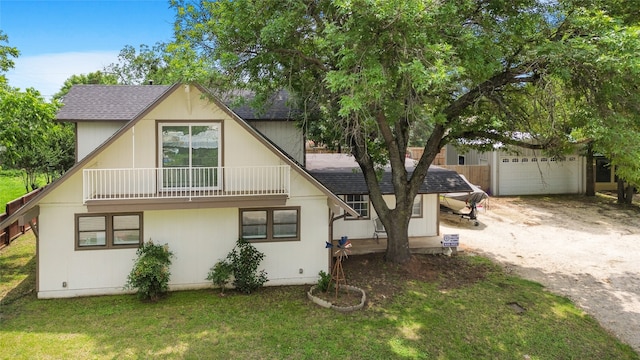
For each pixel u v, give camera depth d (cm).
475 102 1125
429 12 801
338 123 1126
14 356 796
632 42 793
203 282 1174
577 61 915
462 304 1082
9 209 1567
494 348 873
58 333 893
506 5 1021
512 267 1394
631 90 973
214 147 1162
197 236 1159
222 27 1033
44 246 1073
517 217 2142
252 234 1192
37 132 1437
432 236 1717
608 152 991
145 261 1055
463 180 1728
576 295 1159
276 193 1155
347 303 1066
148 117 1118
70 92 1548
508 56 1088
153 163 1127
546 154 1320
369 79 799
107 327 926
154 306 1044
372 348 857
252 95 1487
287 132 1568
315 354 830
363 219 1669
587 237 1773
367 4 755
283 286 1205
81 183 1072
